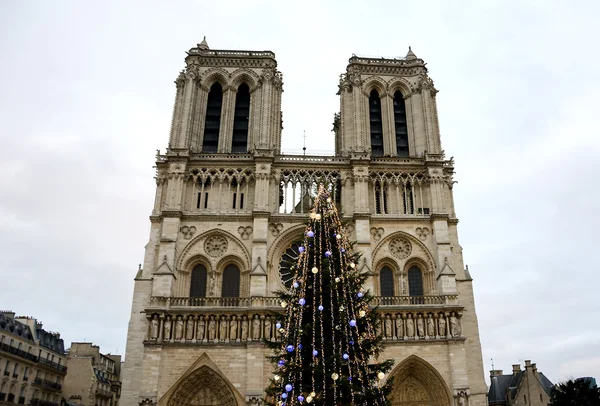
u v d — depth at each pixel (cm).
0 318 9225
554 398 7450
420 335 7475
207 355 7206
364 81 9631
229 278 8100
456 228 8531
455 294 7731
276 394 4450
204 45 9812
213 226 8231
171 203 8219
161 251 7862
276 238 8188
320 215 4631
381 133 9594
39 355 10150
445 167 8912
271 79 9344
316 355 4116
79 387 11675
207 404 7244
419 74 9700
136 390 7288
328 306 4306
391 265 8262
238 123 9425
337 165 8744
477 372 7594
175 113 8962
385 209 8625
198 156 8656
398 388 7412
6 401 8888
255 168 8550
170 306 7494
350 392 3956
